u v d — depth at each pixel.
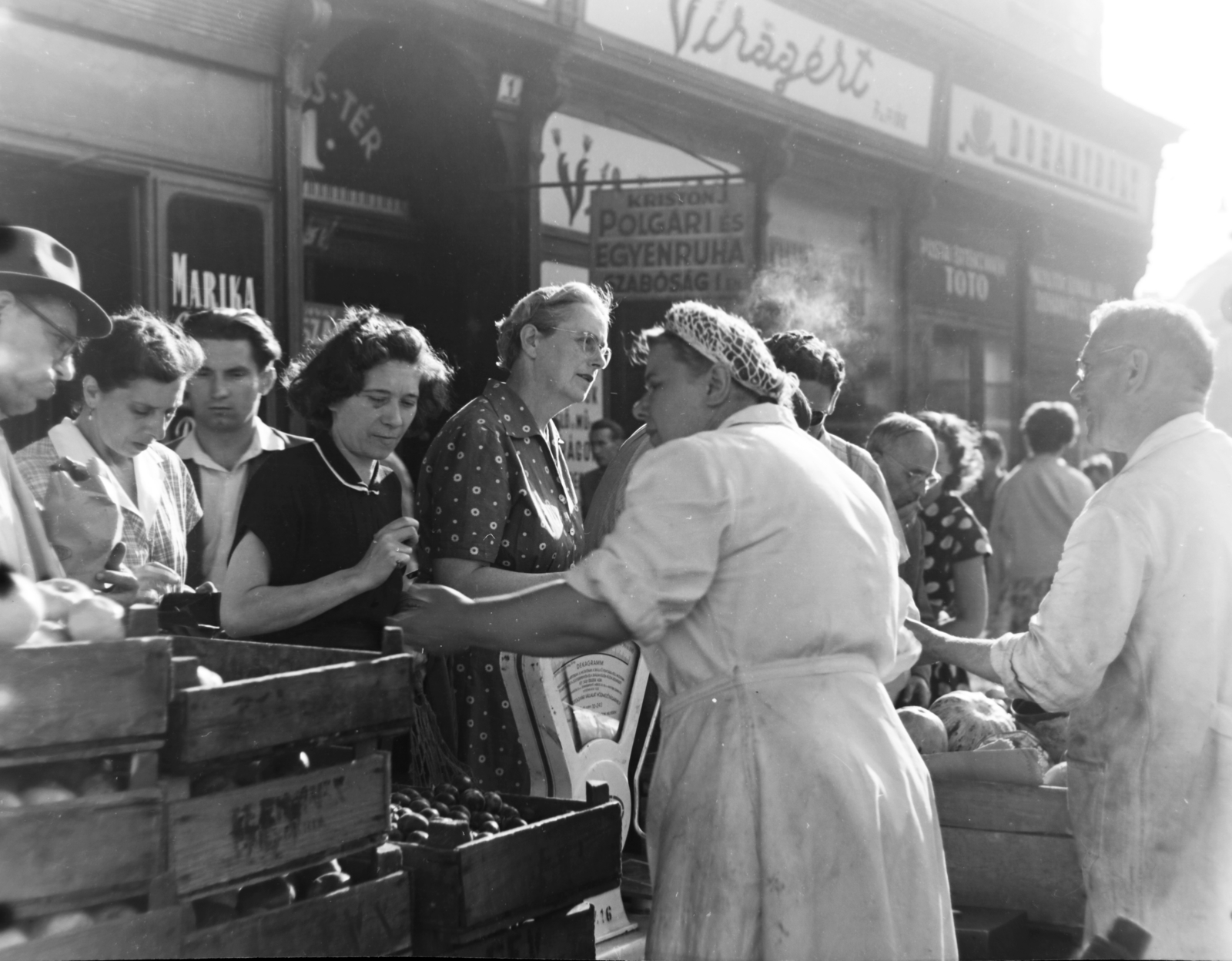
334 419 2.70
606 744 3.11
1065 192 13.84
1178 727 2.51
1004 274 13.45
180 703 1.69
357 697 1.96
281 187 6.72
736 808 2.15
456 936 2.04
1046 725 3.39
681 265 8.46
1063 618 2.53
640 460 2.27
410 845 2.08
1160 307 2.67
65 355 2.35
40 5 5.57
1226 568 2.53
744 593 2.19
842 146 10.91
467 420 3.04
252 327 3.80
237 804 1.77
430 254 8.27
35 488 2.99
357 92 7.70
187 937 1.70
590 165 8.78
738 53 9.59
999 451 10.54
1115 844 2.57
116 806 1.64
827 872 2.11
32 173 5.79
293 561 2.59
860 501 2.33
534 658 2.92
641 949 2.99
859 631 2.24
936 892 2.27
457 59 7.67
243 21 6.45
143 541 3.15
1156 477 2.56
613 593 2.14
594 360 3.18
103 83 5.91
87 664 1.62
